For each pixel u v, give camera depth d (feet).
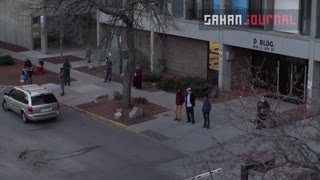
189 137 84.99
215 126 88.58
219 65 109.19
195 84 108.47
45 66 135.74
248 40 101.91
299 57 93.66
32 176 71.92
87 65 134.51
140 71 111.86
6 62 137.39
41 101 93.15
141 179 70.69
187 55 120.47
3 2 164.35
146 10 100.89
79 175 72.23
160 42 121.29
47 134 88.74
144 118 94.38
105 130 90.48
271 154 49.96
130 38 95.20
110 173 72.79
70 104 104.58
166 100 104.58
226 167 64.13
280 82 104.17
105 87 115.44
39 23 154.92
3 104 102.12
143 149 81.35
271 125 44.04
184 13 114.21
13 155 79.36
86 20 110.73
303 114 50.57
